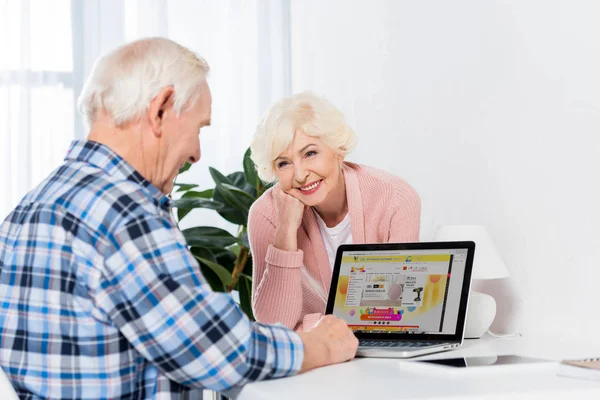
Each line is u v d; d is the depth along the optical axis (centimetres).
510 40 187
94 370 110
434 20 217
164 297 108
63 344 110
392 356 141
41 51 335
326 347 131
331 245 188
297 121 173
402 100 234
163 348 109
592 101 164
